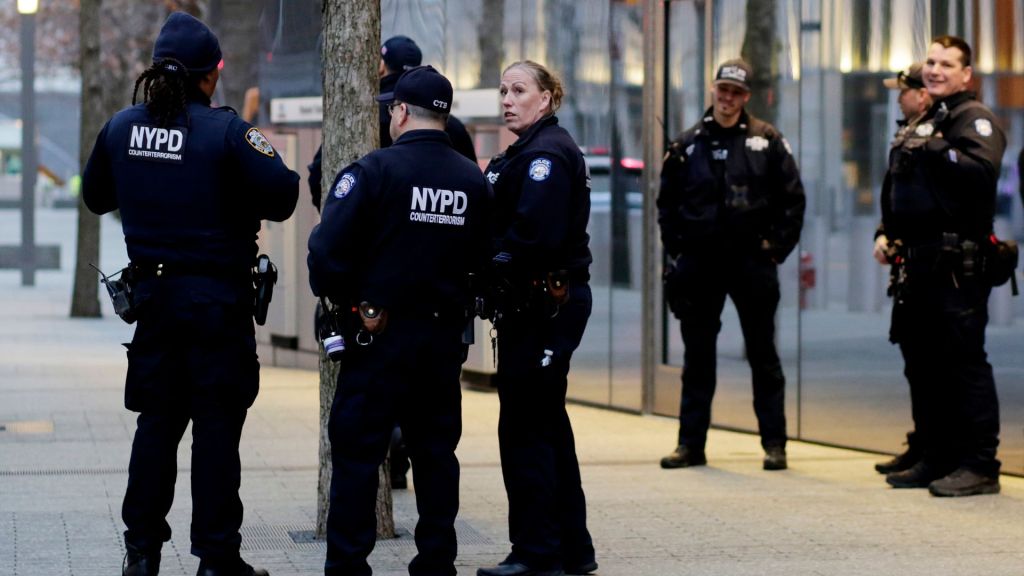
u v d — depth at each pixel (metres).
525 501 6.65
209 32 6.35
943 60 8.82
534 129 6.55
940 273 8.80
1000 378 9.88
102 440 10.66
